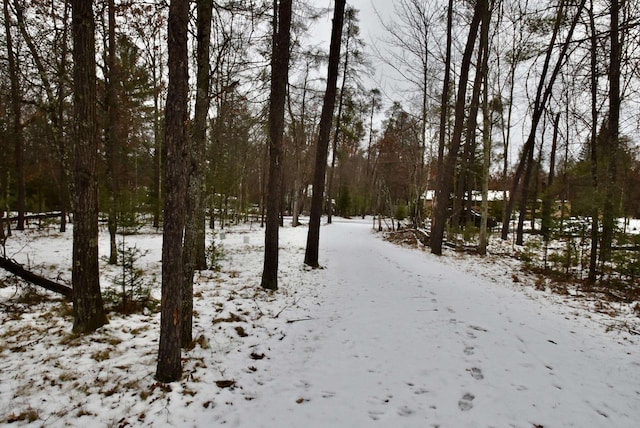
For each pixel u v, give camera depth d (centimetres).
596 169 932
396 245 1731
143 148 1902
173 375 355
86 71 425
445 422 304
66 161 630
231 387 361
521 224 1773
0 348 397
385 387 365
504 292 798
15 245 1201
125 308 538
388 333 517
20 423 282
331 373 397
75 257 446
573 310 663
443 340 485
